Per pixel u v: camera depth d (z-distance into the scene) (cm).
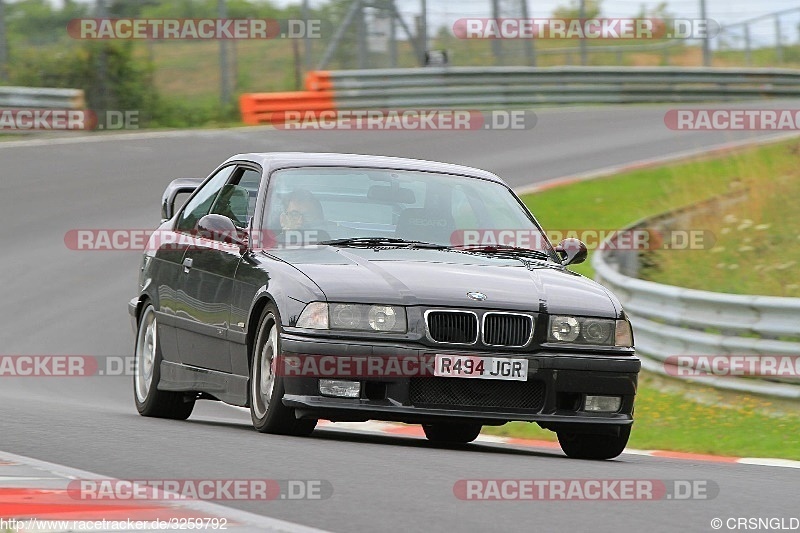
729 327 3769
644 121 10219
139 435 2305
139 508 1523
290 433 2395
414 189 2741
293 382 2305
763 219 5284
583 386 2375
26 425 2448
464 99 10806
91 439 2220
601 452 2511
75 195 7075
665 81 11562
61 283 5612
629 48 12419
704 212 5644
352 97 10375
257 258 2545
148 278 3062
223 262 2659
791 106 10706
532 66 11681
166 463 1925
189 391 2822
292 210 2631
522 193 7356
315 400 2289
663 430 3350
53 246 6175
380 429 3247
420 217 2681
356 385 2295
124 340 4859
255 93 11000
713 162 7500
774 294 4522
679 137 9375
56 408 3016
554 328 2373
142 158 8138
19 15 11012
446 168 2855
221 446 2148
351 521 1509
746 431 3272
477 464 2080
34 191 7144
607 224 6725
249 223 2639
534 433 3294
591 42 13350
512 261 2591
